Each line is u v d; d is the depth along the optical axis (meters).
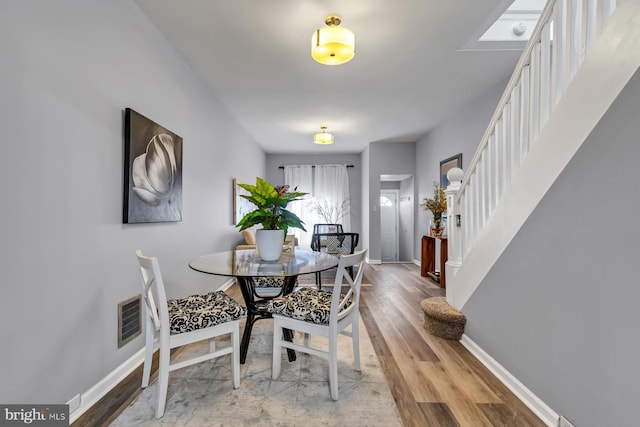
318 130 5.07
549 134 1.41
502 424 1.40
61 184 1.36
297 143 6.01
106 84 1.66
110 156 1.68
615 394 1.07
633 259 0.99
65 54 1.38
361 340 2.33
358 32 2.29
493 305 1.88
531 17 2.49
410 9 2.04
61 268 1.36
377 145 6.03
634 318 0.99
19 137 1.17
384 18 2.13
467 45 2.50
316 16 2.09
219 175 3.62
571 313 1.27
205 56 2.60
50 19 1.30
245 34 2.29
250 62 2.72
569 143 1.29
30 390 1.22
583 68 1.22
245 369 1.89
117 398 1.58
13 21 1.14
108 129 1.67
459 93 3.52
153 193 2.06
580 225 1.22
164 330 1.44
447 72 2.98
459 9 2.04
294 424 1.39
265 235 2.02
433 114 4.27
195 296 1.87
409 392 1.65
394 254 7.43
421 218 5.63
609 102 1.08
